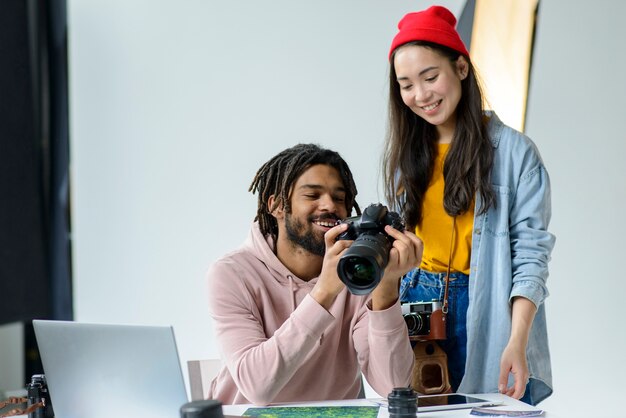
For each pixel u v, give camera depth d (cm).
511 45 297
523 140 194
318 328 150
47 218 353
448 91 188
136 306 376
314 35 349
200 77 366
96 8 377
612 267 324
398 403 131
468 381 190
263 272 171
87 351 137
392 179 204
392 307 154
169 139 371
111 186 378
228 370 170
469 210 194
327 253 149
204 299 368
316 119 350
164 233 373
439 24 188
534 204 192
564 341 329
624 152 323
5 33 335
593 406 323
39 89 352
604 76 324
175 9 368
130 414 134
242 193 362
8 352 380
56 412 142
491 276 192
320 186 166
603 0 323
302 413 141
